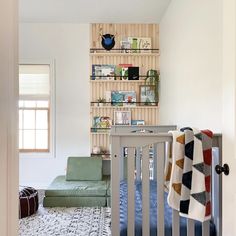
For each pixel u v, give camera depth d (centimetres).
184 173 195
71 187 395
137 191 309
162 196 204
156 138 202
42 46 494
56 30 494
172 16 394
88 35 496
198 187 192
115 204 202
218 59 227
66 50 495
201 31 269
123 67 491
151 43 495
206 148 198
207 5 252
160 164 204
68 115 498
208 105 251
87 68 497
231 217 133
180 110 349
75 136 498
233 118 132
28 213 346
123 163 380
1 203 79
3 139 78
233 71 132
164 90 449
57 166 497
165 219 220
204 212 190
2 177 78
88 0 396
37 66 496
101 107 489
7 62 80
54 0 396
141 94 492
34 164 496
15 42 87
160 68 484
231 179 134
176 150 196
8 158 81
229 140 136
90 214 354
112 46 490
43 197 416
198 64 279
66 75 496
